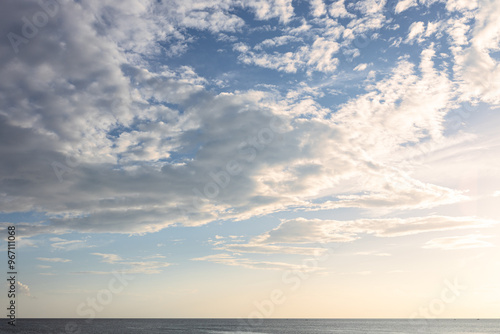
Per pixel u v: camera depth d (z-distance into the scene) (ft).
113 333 473.67
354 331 570.87
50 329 545.44
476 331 589.32
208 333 481.05
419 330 611.06
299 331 556.92
